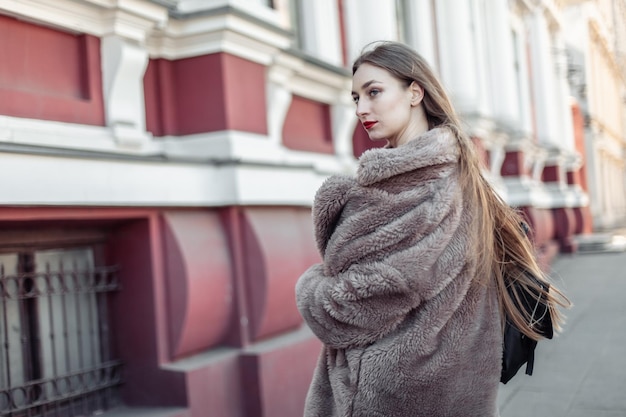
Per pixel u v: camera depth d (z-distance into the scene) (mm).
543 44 16688
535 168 15227
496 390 1546
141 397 3639
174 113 4109
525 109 15141
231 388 3861
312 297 1587
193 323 3707
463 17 10219
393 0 8211
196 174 3840
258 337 4121
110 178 3299
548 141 16672
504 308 1622
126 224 3662
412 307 1498
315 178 4859
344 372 1571
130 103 3668
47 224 3246
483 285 1543
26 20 3150
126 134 3572
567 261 15195
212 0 3992
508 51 13125
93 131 3438
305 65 5090
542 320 1659
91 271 3541
